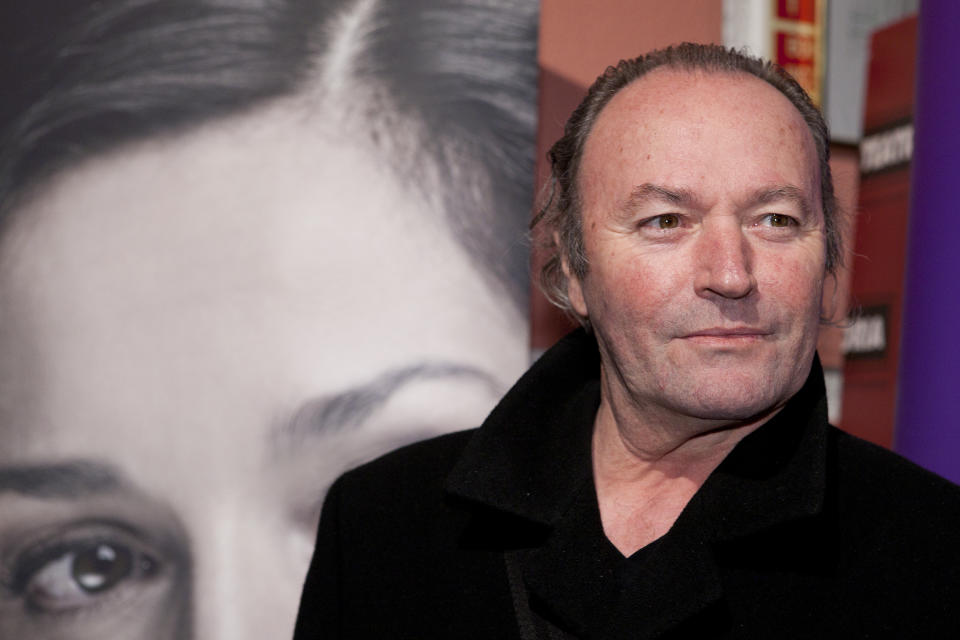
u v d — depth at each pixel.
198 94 1.77
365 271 1.78
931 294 1.80
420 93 1.82
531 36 1.85
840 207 1.13
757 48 2.11
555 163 1.14
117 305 1.73
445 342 1.79
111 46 1.76
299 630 1.19
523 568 1.01
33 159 1.74
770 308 0.89
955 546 0.90
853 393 2.13
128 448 1.72
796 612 0.91
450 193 1.81
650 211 0.92
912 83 2.03
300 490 1.75
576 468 1.09
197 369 1.73
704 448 1.01
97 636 1.71
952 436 1.76
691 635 0.93
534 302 1.97
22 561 1.70
